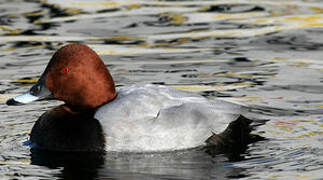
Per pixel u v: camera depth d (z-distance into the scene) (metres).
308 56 14.06
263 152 9.03
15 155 9.03
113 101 9.44
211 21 16.92
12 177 8.17
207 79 12.65
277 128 9.94
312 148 9.12
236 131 9.63
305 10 17.77
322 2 18.67
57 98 9.51
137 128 9.07
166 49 14.73
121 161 8.80
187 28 16.34
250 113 10.40
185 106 9.38
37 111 11.04
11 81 12.59
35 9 18.28
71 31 16.16
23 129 10.11
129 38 15.60
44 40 15.41
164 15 17.56
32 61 13.86
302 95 11.62
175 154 9.06
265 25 16.45
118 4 18.89
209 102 9.67
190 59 13.98
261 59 13.91
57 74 9.41
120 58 14.08
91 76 9.39
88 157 8.95
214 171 8.35
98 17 17.42
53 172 8.38
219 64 13.60
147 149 9.10
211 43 15.16
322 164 8.50
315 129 9.90
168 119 9.19
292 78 12.61
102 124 9.12
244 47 14.80
